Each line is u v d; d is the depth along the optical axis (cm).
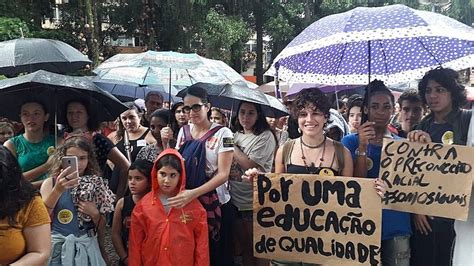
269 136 451
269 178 342
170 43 1928
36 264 248
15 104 425
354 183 327
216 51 1912
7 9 1580
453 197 317
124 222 398
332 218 332
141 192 390
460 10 1981
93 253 339
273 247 344
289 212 340
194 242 360
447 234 362
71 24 1817
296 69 409
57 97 421
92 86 399
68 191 340
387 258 353
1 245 244
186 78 570
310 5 2053
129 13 1922
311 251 337
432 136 358
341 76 422
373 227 324
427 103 359
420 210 324
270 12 2048
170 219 353
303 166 343
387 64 416
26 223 252
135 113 554
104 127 614
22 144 398
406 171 327
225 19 1888
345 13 320
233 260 454
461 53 387
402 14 298
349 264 329
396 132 437
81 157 348
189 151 383
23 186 251
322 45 297
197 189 360
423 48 400
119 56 640
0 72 567
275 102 516
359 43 405
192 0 1794
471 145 322
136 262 357
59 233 335
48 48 553
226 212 429
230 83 476
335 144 344
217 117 548
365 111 382
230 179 437
